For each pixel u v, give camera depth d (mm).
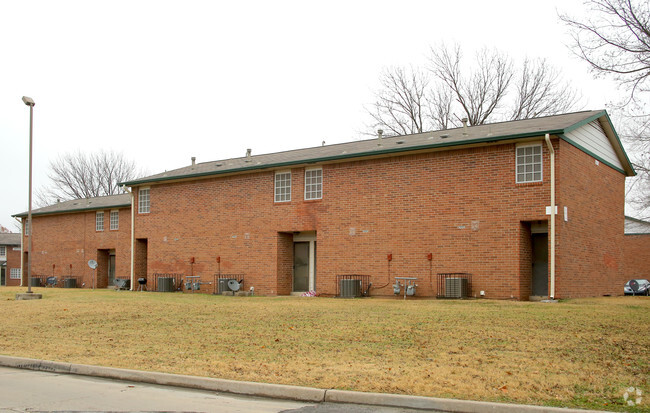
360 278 22750
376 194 22656
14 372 10039
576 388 7730
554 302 17703
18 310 18062
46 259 42281
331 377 8578
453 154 20875
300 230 24812
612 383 7941
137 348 11383
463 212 20531
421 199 21516
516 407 6875
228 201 27375
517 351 10070
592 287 21625
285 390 8008
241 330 13156
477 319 13656
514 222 19469
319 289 23938
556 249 18703
